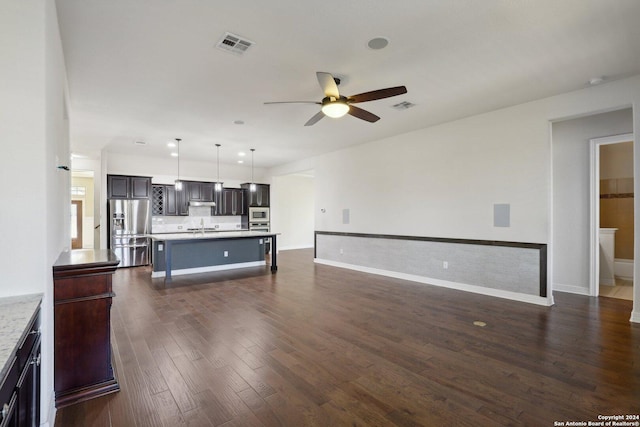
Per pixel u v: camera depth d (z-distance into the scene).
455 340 3.07
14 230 1.62
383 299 4.52
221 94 3.90
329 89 2.98
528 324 3.49
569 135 4.90
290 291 5.00
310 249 10.90
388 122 5.13
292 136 6.00
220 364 2.61
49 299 1.79
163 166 8.33
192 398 2.13
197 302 4.39
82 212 10.64
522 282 4.39
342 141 6.43
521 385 2.28
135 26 2.50
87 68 3.20
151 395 2.17
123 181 7.34
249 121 4.98
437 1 2.24
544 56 3.03
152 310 4.04
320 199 7.82
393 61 3.10
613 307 4.11
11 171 1.62
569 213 4.91
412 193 5.73
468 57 3.04
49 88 1.82
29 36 1.67
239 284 5.51
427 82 3.60
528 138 4.29
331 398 2.14
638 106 3.46
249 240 7.34
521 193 4.37
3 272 1.61
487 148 4.70
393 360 2.67
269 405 2.06
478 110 4.59
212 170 9.18
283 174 9.39
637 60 3.12
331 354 2.79
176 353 2.81
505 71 3.34
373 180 6.46
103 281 2.20
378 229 6.37
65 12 2.30
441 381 2.34
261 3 2.24
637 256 3.51
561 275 5.00
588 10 2.34
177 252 6.38
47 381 1.70
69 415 1.95
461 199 5.02
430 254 5.47
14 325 1.26
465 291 4.95
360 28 2.56
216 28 2.54
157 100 4.09
